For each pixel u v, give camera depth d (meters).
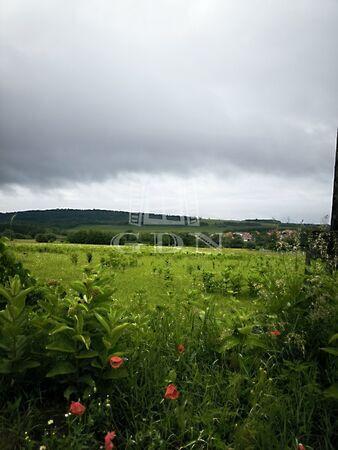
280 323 3.67
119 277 9.96
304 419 2.67
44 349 3.16
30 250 18.48
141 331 3.76
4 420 2.65
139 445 2.53
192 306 5.16
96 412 2.71
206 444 2.60
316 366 3.20
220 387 3.20
